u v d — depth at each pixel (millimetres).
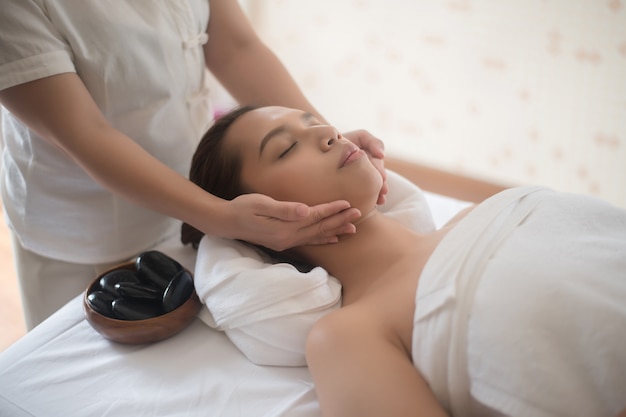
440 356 764
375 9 2080
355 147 950
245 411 830
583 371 696
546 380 692
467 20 1954
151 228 1163
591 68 1839
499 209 885
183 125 1135
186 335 971
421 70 2107
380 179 967
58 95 855
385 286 898
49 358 917
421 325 787
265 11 2271
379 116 2270
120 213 1102
